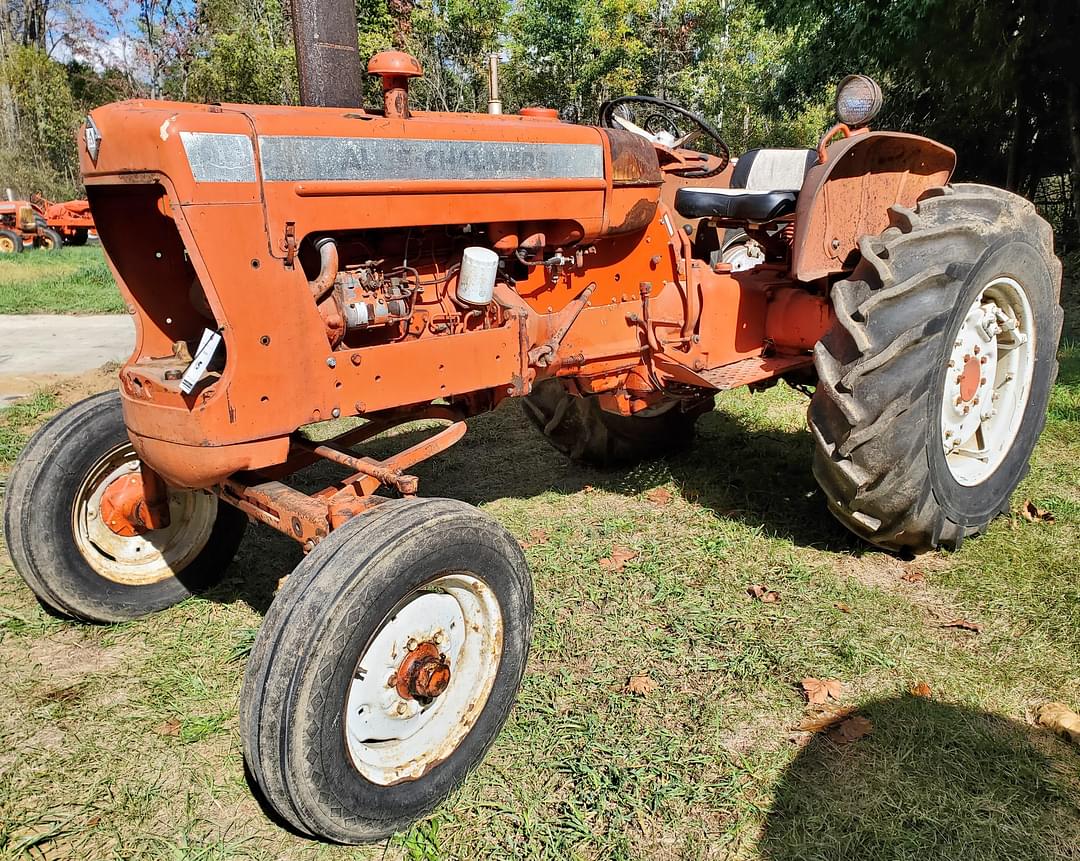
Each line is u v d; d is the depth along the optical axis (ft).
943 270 9.36
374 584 6.06
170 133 6.31
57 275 45.93
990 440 11.07
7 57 94.53
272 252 6.89
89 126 6.91
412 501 6.81
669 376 10.60
